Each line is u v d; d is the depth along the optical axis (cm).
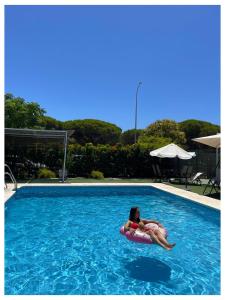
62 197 1486
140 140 2781
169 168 2339
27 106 2975
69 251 715
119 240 803
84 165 2198
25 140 1989
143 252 711
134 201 1415
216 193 1431
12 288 516
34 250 720
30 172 2075
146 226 652
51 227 934
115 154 2253
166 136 4600
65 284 534
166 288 523
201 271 600
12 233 866
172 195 1434
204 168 2322
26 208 1221
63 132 1823
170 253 706
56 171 2119
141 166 2291
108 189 1694
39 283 537
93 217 1079
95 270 600
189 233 884
